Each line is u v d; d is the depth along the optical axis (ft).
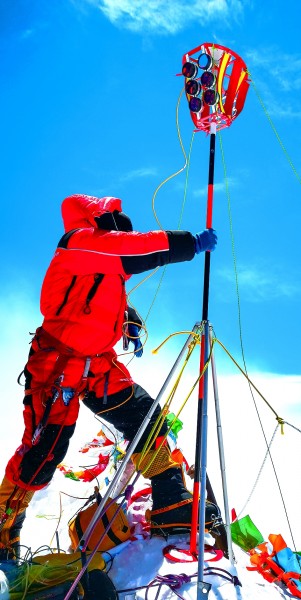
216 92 10.17
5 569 9.87
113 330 10.63
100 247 9.98
